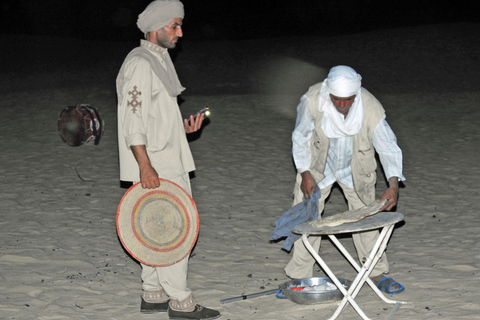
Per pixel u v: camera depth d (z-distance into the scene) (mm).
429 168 9805
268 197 8469
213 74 21422
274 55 24625
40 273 5844
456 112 14125
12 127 12859
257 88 18844
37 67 23109
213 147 11211
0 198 8359
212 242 6742
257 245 6660
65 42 28516
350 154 4965
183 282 4719
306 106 4887
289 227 5023
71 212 7777
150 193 4527
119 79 4551
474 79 19844
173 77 4645
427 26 27969
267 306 5031
